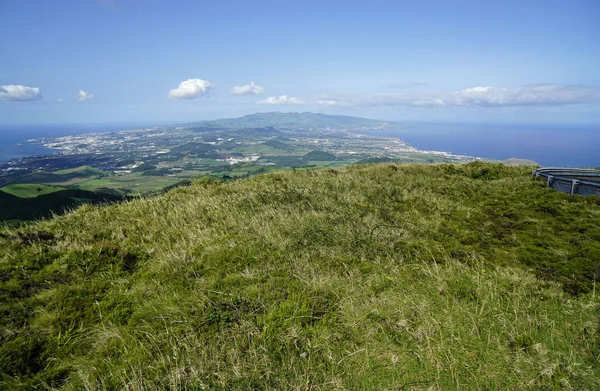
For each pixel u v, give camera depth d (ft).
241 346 10.50
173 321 11.56
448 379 9.38
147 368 9.55
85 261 15.92
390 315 12.07
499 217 24.34
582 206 26.11
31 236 18.31
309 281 14.24
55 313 11.93
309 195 27.53
